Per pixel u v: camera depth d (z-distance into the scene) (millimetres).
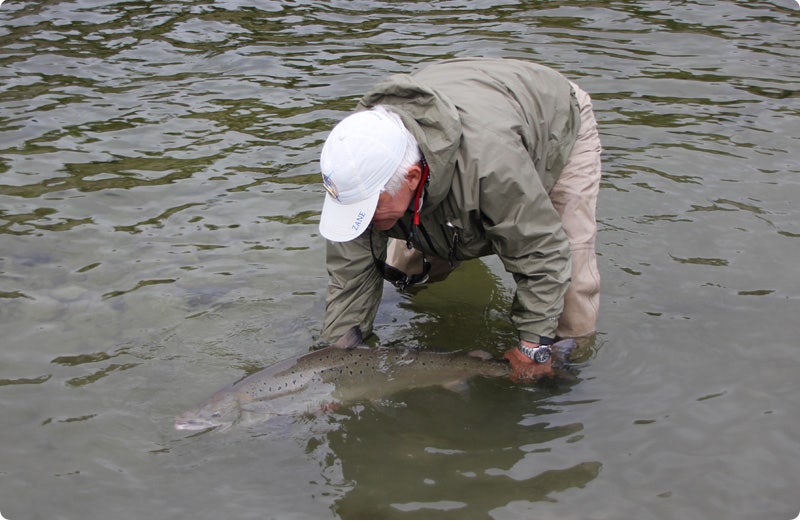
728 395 4512
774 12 10375
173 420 4391
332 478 4023
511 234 4078
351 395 4539
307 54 9406
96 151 7398
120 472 4043
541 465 4078
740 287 5461
